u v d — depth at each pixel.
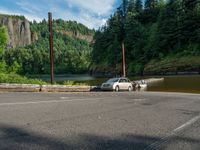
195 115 8.23
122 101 12.60
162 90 30.55
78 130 5.38
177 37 83.00
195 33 77.62
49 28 25.62
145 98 15.30
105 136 4.95
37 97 13.38
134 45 97.69
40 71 176.75
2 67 27.86
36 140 4.47
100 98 14.12
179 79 50.41
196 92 26.80
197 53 70.38
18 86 20.05
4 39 29.59
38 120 6.27
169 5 94.44
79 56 186.00
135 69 90.06
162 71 74.94
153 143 4.58
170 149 4.24
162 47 86.81
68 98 13.24
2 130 5.11
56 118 6.67
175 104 11.71
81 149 4.04
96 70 116.50
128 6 140.62
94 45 129.25
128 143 4.51
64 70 176.88
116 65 101.12
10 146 4.05
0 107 8.45
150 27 108.50
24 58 177.62
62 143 4.35
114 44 108.81
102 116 7.35
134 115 7.80
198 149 4.27
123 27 117.00
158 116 7.77
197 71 64.00
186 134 5.41
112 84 27.09
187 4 89.88
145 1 128.50
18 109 8.08
